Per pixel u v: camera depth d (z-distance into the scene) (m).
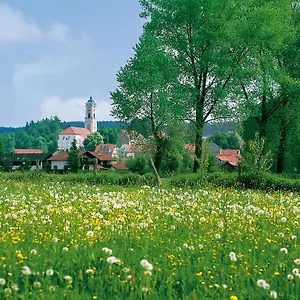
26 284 7.11
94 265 8.31
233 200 20.19
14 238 10.05
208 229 12.33
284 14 43.81
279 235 11.46
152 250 9.58
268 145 46.28
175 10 41.88
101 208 15.68
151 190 24.23
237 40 41.78
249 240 11.04
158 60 42.25
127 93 45.31
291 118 43.75
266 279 7.81
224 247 10.19
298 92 42.56
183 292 7.25
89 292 7.15
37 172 32.31
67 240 10.23
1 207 16.25
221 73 41.19
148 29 44.03
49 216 13.48
